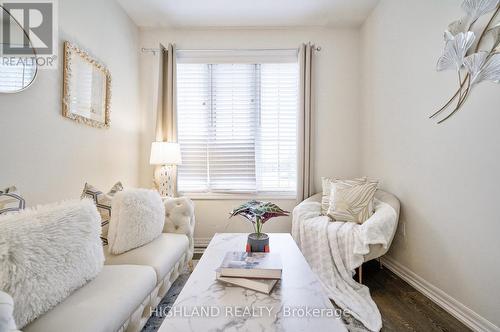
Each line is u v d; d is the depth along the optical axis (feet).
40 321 2.75
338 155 9.39
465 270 4.73
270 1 7.93
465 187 4.74
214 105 9.58
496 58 3.96
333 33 9.39
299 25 9.23
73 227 3.40
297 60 9.36
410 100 6.37
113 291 3.43
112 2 7.68
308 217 7.20
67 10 5.76
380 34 7.86
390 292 5.90
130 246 4.90
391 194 7.09
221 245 4.83
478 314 4.47
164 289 4.88
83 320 2.81
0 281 2.49
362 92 9.09
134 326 3.58
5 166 4.36
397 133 6.94
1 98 4.29
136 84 9.23
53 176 5.37
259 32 9.46
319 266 6.17
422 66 5.94
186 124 9.61
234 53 9.37
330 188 7.82
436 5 5.49
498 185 4.12
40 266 2.83
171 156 8.06
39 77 5.00
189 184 9.62
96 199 5.28
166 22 9.08
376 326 4.54
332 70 9.39
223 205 9.50
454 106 5.00
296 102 9.46
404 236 6.61
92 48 6.72
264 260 3.54
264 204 4.35
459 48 4.49
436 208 5.48
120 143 8.13
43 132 5.11
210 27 9.37
